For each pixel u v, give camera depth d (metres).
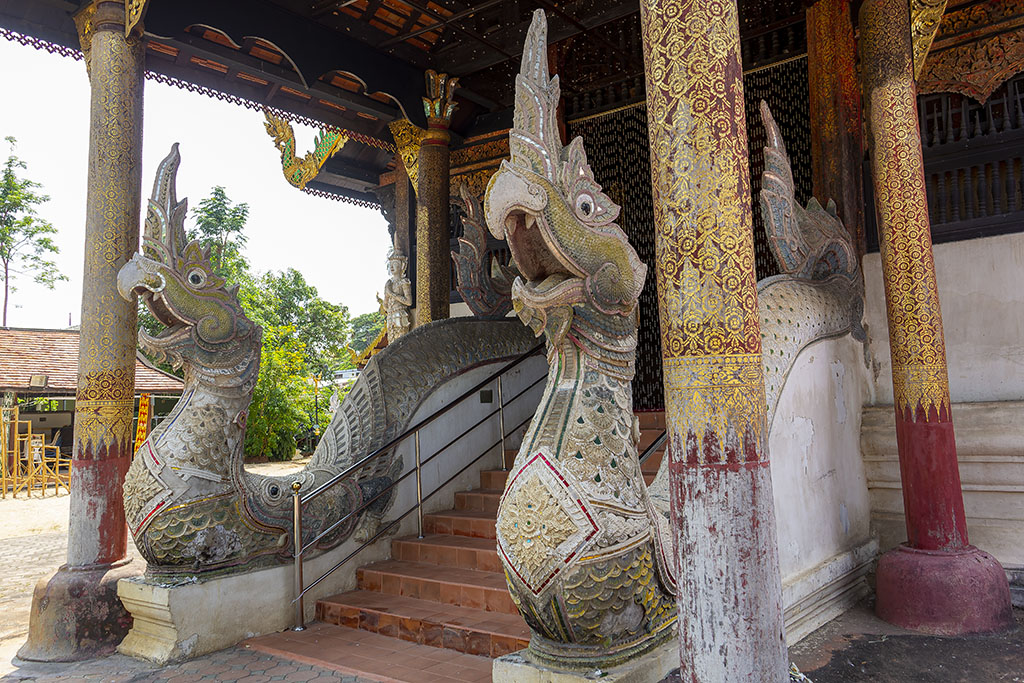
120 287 6.04
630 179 10.21
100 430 6.46
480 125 11.31
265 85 9.81
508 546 3.79
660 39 3.06
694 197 2.94
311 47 8.64
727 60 2.99
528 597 3.72
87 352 6.59
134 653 5.81
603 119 10.43
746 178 3.02
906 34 5.83
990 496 6.18
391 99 10.44
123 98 6.90
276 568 6.23
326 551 6.56
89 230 6.73
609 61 10.33
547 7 8.66
